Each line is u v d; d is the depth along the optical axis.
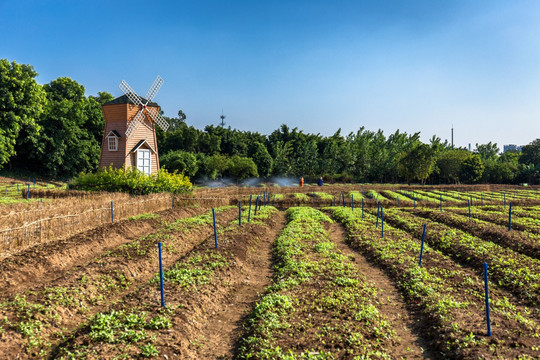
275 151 93.06
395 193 56.66
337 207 39.06
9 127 53.06
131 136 43.91
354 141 108.81
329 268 15.94
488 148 118.19
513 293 13.59
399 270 16.02
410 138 109.25
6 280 13.38
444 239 21.25
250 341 9.95
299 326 10.49
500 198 52.31
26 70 54.59
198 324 11.19
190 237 21.44
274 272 16.89
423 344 10.19
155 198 31.00
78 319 11.35
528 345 9.23
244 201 43.81
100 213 23.45
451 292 13.30
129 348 9.02
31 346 9.43
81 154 68.94
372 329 10.39
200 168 75.19
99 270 14.59
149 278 15.29
